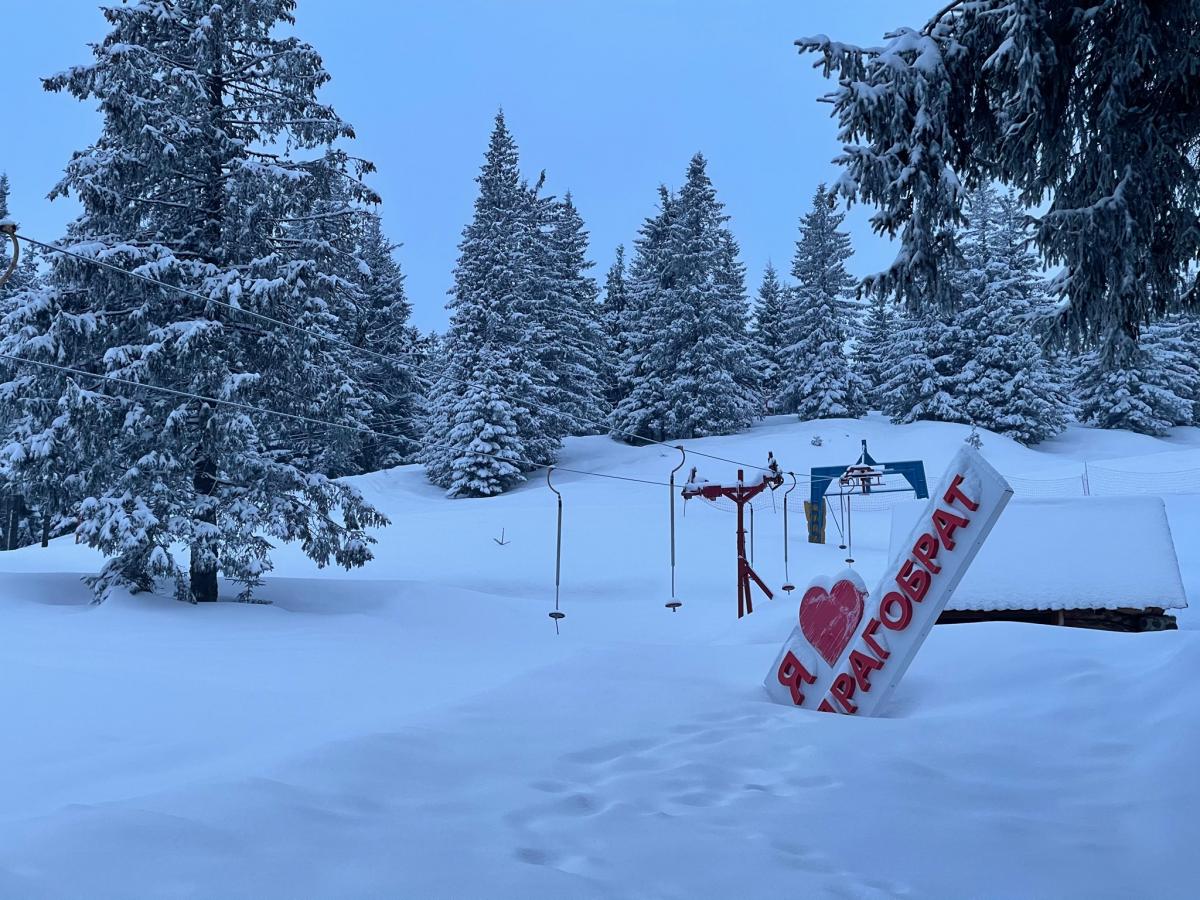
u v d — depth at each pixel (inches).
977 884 139.3
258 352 781.9
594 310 2696.9
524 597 960.3
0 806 213.2
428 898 130.1
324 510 802.2
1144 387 2284.7
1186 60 269.0
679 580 1015.0
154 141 716.7
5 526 1793.8
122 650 506.3
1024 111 290.8
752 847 154.7
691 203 2214.6
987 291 2172.7
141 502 706.8
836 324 2421.3
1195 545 867.4
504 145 2041.1
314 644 576.4
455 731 237.0
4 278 250.5
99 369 749.3
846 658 271.1
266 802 171.0
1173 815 162.4
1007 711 245.4
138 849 143.2
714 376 2126.0
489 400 1877.5
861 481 1213.1
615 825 165.9
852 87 294.2
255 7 789.9
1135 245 281.3
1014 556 471.5
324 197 807.1
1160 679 241.4
